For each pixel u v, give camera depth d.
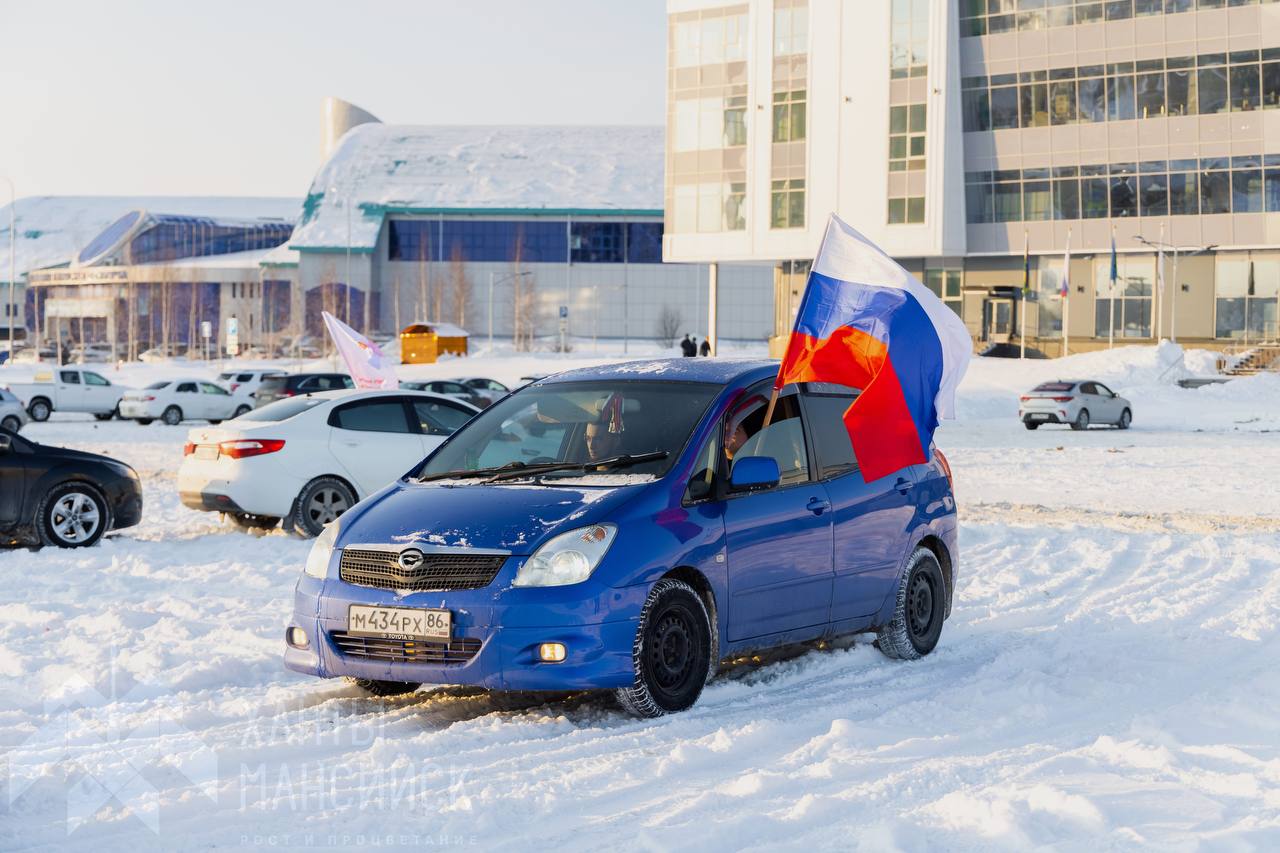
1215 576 10.81
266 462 13.09
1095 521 15.42
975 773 5.23
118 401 45.41
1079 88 63.12
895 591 7.82
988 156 65.06
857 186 65.56
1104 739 5.59
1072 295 64.81
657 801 4.93
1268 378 49.97
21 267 156.88
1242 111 60.19
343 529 6.60
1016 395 48.62
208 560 11.77
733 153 69.06
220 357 106.31
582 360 72.38
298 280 121.00
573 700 6.73
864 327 7.70
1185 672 7.33
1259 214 60.28
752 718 6.31
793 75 66.81
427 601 6.11
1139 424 40.19
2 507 12.26
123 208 172.50
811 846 4.37
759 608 6.89
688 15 69.81
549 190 123.81
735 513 6.79
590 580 6.06
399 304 121.81
